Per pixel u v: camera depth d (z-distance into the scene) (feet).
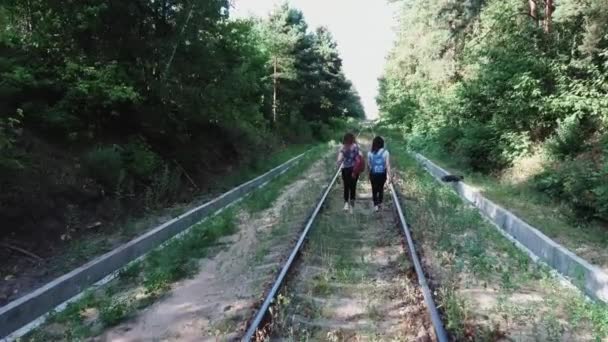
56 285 23.77
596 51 47.98
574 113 47.67
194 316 22.27
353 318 21.03
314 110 199.31
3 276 25.46
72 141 41.19
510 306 21.71
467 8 92.53
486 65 61.77
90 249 30.17
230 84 59.77
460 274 26.30
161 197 45.09
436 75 103.14
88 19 43.24
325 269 27.73
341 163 44.57
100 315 22.00
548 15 56.95
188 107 54.39
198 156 60.54
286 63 147.13
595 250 28.60
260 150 90.07
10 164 30.71
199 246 33.60
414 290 22.98
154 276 26.48
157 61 50.39
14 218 29.84
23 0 40.78
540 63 52.47
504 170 58.13
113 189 39.70
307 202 49.73
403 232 34.14
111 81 43.01
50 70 41.78
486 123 63.21
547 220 35.58
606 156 35.65
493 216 40.83
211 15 53.62
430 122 98.94
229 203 52.80
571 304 21.61
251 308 21.90
